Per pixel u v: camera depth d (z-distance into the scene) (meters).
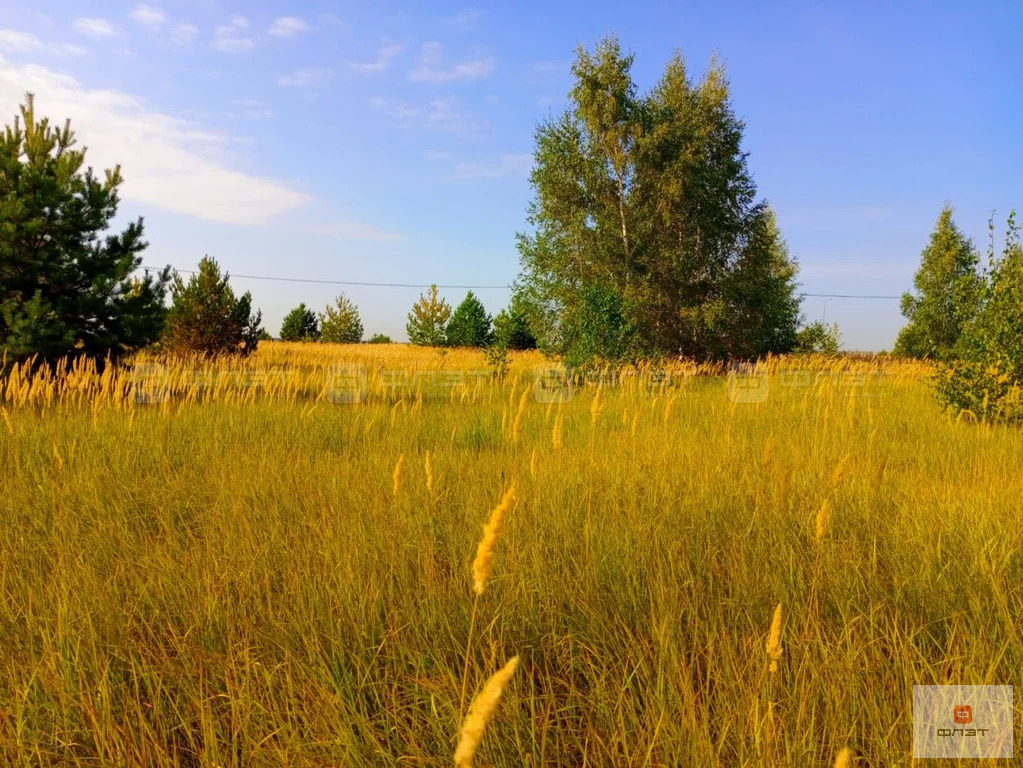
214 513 4.57
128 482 5.73
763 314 28.33
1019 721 2.16
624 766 2.11
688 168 25.34
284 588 3.25
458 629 2.87
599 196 25.91
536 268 26.34
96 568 3.60
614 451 6.66
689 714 2.17
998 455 6.67
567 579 3.32
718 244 27.22
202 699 2.36
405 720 2.46
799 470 5.55
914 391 13.92
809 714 2.27
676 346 26.11
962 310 10.16
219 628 2.96
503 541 3.70
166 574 3.48
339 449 7.74
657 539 3.67
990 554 3.41
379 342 57.62
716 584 3.29
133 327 13.59
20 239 12.43
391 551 3.59
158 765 2.19
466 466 6.09
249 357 20.45
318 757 2.17
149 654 2.73
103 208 13.53
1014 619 2.83
